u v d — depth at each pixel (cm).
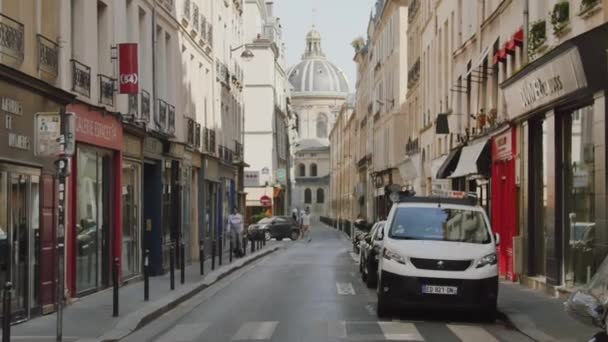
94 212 1900
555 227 1827
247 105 7350
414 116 4803
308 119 15500
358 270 2827
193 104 3147
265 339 1262
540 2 2009
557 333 1283
